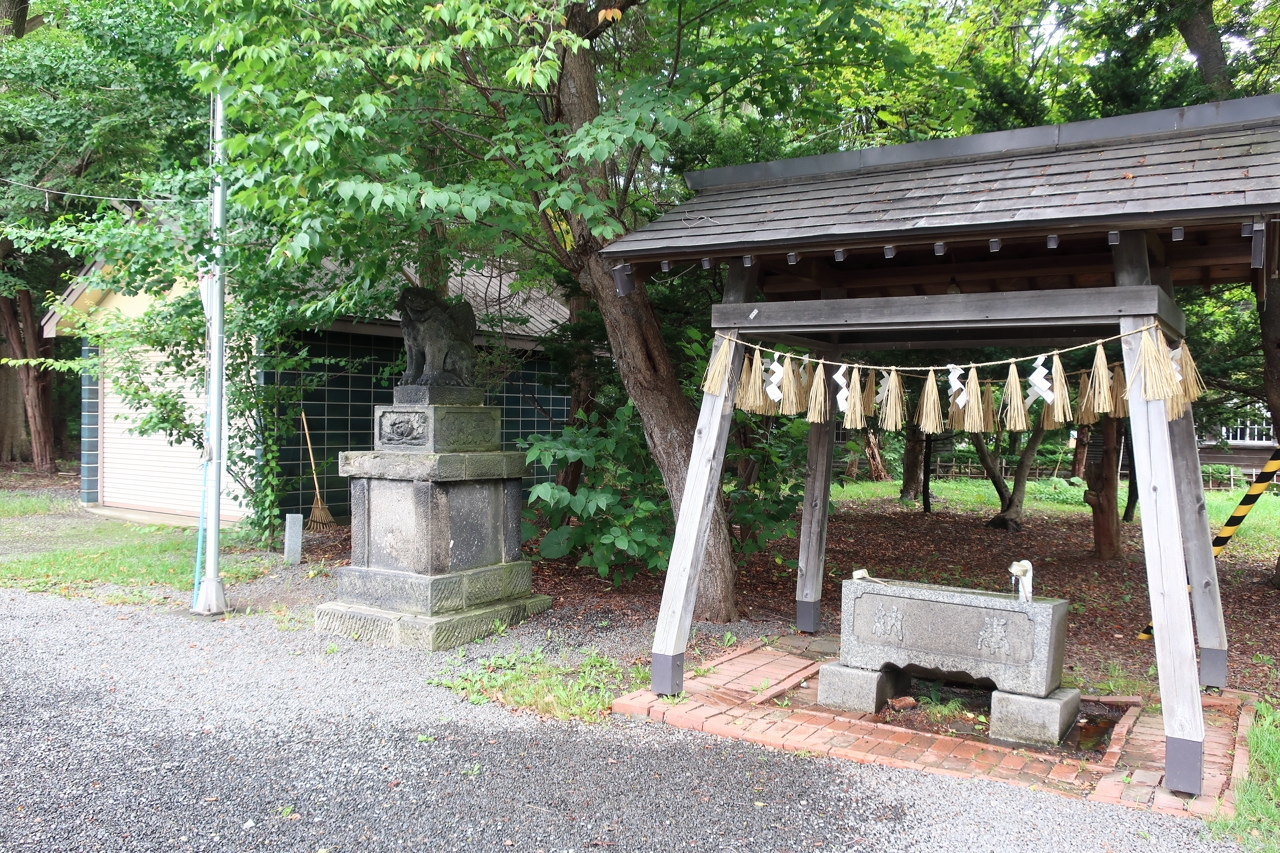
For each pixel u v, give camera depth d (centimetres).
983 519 1426
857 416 498
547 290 1184
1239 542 1198
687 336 853
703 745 434
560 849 327
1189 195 378
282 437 1044
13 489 1677
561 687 512
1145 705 512
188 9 601
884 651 500
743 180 572
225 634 641
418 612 621
